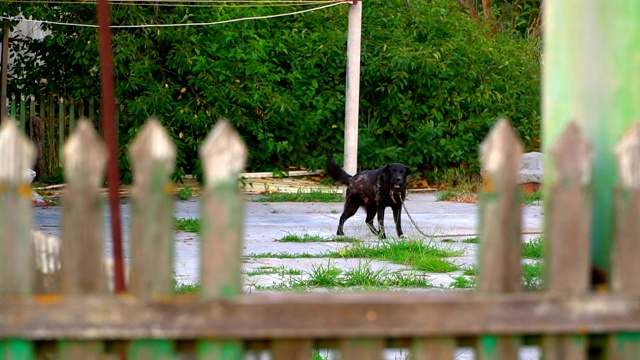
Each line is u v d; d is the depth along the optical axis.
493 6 43.22
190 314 3.65
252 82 28.36
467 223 21.62
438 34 31.67
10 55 28.20
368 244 17.06
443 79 30.50
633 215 3.81
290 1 27.05
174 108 27.38
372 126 30.23
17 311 3.61
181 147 27.23
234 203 3.69
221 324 3.66
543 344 3.86
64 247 3.68
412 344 3.83
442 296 3.78
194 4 27.61
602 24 4.00
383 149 29.88
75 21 27.11
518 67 32.12
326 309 3.69
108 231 16.23
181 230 18.97
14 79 28.20
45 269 4.51
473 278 13.41
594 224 4.05
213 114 27.78
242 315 3.66
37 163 27.47
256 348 3.84
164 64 27.94
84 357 3.69
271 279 13.21
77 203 3.67
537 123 31.52
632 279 3.82
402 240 16.78
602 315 3.79
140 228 3.68
